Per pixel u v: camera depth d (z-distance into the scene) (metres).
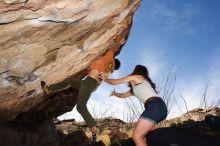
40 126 5.53
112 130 8.09
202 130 5.39
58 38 4.12
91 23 4.29
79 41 4.44
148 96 4.36
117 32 4.93
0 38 3.60
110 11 4.39
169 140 4.88
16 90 4.26
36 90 4.68
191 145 4.64
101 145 5.80
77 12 3.92
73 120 10.05
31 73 4.25
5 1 3.25
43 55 4.18
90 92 4.44
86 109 4.34
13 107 4.49
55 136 5.96
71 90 5.69
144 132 4.25
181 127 5.62
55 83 4.85
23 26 3.66
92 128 4.34
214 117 5.46
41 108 5.28
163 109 4.28
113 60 4.98
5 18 3.44
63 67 4.68
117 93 4.88
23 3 3.39
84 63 4.98
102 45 4.85
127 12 4.76
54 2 3.61
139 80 4.44
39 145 5.39
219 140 4.80
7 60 3.86
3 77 3.97
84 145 6.22
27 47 3.93
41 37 3.94
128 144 5.04
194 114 8.70
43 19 3.72
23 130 5.11
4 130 4.52
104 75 4.51
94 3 4.00
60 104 5.65
